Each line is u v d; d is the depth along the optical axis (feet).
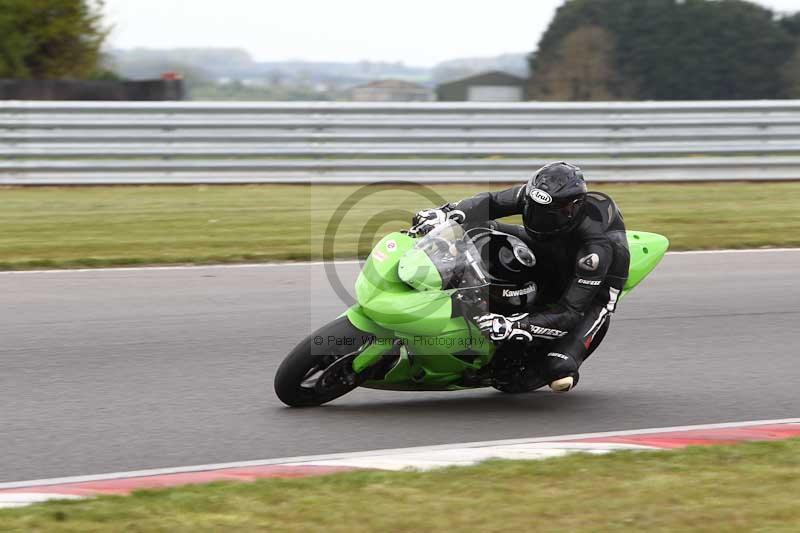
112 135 140.26
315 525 39.42
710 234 116.26
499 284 58.59
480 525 39.63
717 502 42.45
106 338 75.36
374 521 39.88
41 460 50.96
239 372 67.72
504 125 143.95
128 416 58.39
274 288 91.30
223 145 142.41
